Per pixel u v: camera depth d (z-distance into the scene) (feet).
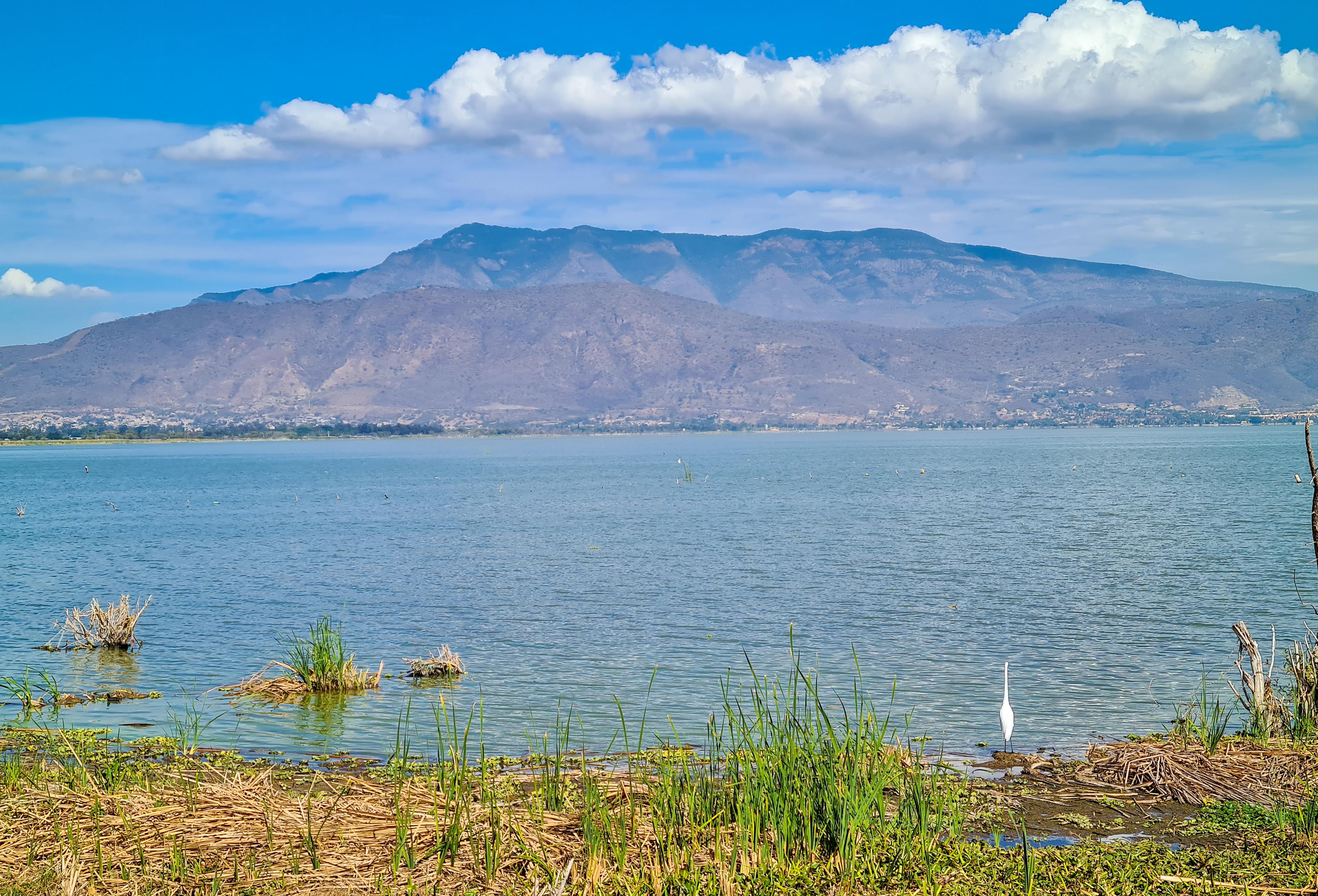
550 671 77.00
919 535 179.73
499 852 34.06
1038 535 175.63
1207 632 89.71
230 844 35.06
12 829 35.73
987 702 65.87
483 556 155.33
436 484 387.34
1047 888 34.73
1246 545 155.63
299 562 150.51
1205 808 42.78
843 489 316.40
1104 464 469.57
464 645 87.92
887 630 92.43
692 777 43.16
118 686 72.28
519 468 530.27
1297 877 35.29
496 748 55.72
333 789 43.55
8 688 70.79
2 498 317.63
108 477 476.54
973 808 43.50
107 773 44.65
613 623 97.60
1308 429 51.01
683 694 69.31
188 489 370.94
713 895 33.09
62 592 121.90
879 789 38.09
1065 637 88.33
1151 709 63.93
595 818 37.68
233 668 78.95
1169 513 215.31
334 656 76.33
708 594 115.34
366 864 33.88
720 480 384.27
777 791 37.70
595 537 183.42
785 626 95.45
